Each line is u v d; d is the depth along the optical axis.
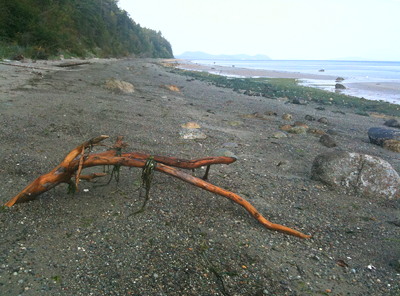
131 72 27.11
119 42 66.38
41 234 3.50
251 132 9.47
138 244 3.47
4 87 10.84
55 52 29.16
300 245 3.83
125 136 7.32
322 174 5.84
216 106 14.02
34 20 27.61
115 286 2.88
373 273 3.44
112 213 4.05
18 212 3.84
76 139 6.70
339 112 16.28
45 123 7.38
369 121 14.39
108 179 5.00
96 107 9.70
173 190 4.85
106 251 3.33
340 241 4.04
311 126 11.86
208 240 3.68
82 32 46.41
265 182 5.66
